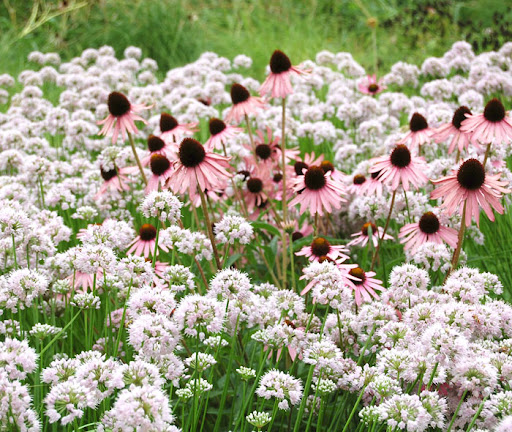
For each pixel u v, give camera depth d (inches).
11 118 367.9
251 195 267.4
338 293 159.3
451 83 367.9
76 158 316.2
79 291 193.3
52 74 433.4
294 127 339.6
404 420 129.4
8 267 208.8
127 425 116.6
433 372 139.8
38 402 153.3
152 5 629.3
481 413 140.3
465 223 195.5
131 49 498.6
